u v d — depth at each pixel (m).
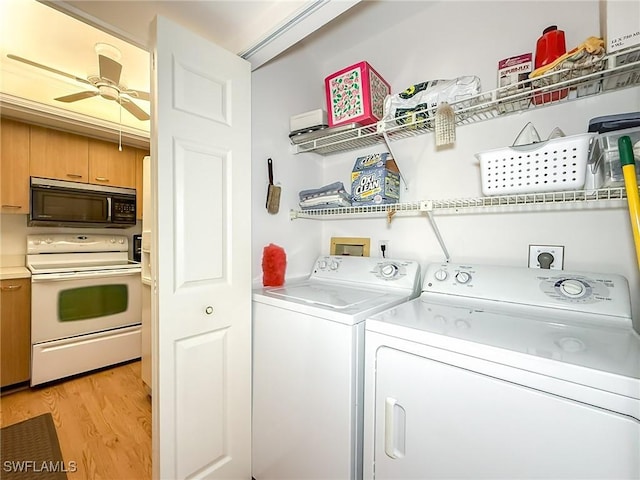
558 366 0.67
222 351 1.27
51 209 2.62
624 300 0.97
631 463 0.59
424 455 0.86
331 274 1.74
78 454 1.65
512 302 1.14
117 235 3.35
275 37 1.22
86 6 1.07
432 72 1.58
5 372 2.23
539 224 1.27
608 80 1.05
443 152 1.53
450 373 0.82
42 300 2.36
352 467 1.03
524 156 1.04
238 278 1.33
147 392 2.26
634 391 0.60
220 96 1.25
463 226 1.47
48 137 2.62
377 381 0.98
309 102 1.93
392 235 1.72
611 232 1.12
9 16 1.60
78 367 2.51
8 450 1.67
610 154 0.94
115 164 3.04
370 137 1.62
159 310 1.08
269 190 1.65
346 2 1.03
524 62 1.19
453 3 1.51
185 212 1.14
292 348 1.22
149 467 1.56
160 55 1.06
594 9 1.16
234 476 1.33
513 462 0.72
